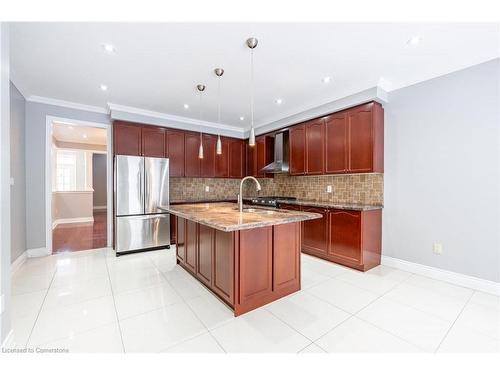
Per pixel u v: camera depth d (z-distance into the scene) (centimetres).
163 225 412
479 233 251
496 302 225
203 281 260
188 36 212
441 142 277
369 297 236
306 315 205
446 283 269
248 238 212
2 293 148
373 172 314
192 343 169
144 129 429
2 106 150
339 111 355
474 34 209
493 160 242
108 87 325
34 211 362
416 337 175
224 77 294
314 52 238
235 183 587
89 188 780
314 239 358
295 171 423
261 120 488
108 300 229
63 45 224
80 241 463
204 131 500
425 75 284
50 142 373
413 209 300
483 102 248
